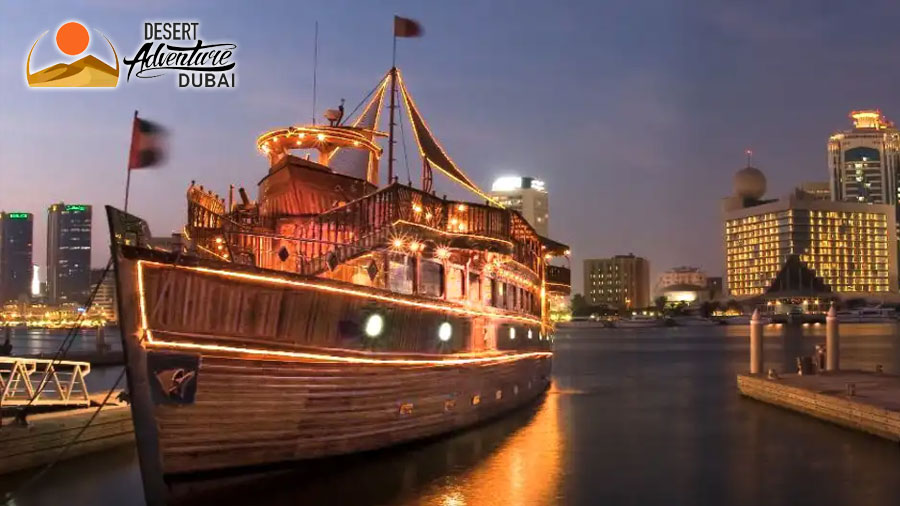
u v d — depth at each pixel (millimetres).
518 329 35312
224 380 17109
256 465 18172
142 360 15750
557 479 22500
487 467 23203
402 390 23047
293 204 26078
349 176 27531
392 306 22078
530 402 38812
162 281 15992
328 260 20734
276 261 25422
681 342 148125
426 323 24297
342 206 23953
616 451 26719
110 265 17969
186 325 16422
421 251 23969
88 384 49344
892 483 21906
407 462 23688
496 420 31750
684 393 46469
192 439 16703
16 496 20547
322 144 28625
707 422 33500
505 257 28719
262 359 17812
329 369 19672
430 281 25172
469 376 28344
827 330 43594
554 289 48156
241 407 17562
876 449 26531
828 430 30609
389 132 31000
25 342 135875
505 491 20703
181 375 16297
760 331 45188
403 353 22922
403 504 19250
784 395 37438
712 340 155375
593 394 45594
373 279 22219
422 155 30875
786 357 88062
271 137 28359
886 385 36375
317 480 20109
